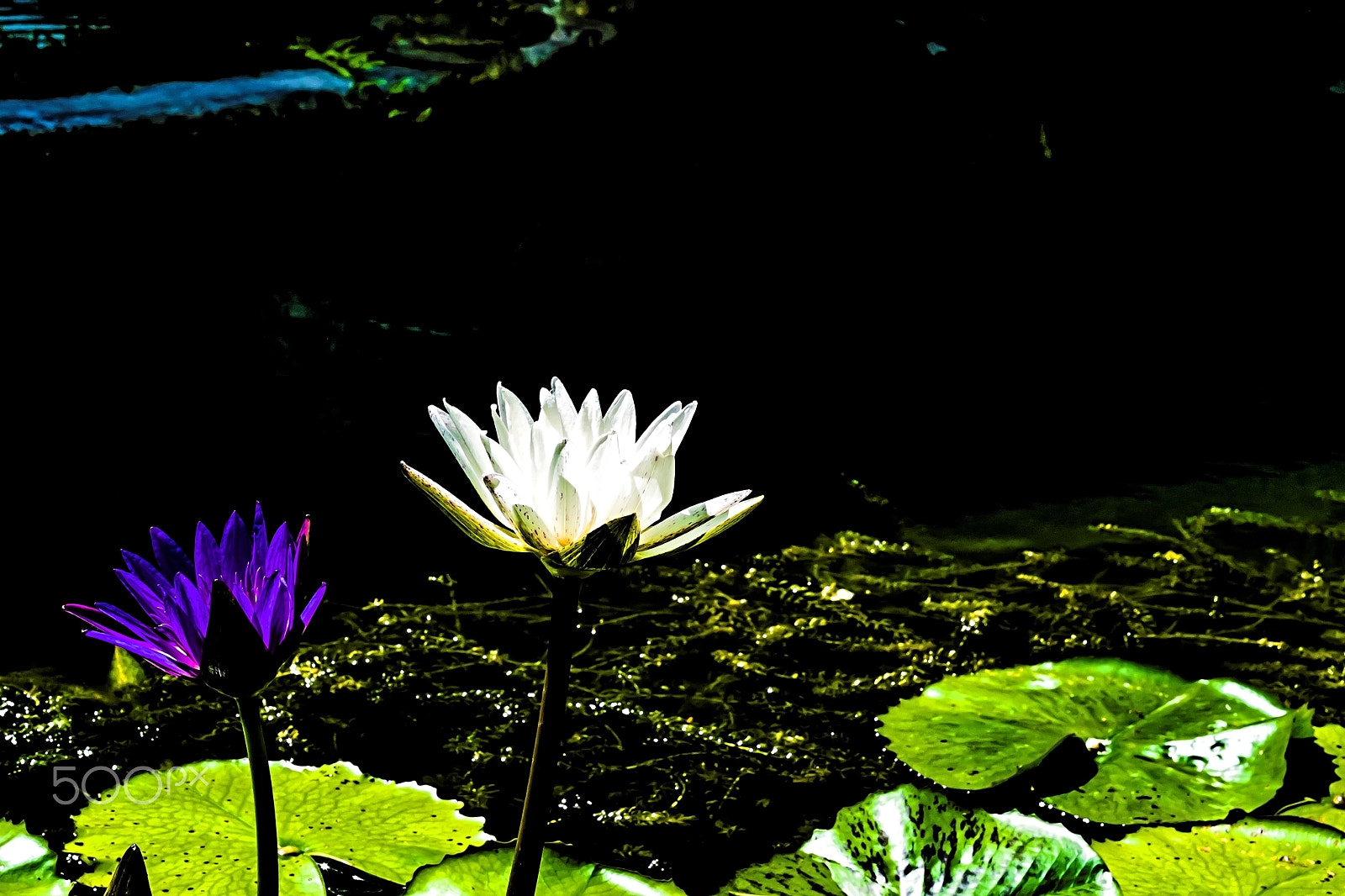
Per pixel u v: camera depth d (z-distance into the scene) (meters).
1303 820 1.53
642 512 0.95
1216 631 2.47
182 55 3.13
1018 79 4.26
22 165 2.57
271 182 2.88
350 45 3.29
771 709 2.07
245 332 2.83
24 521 2.47
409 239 3.07
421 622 2.36
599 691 2.12
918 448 3.57
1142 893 1.41
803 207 3.78
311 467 2.85
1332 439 3.78
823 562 2.84
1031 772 1.77
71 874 1.47
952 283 4.11
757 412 3.54
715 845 1.64
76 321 2.65
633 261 3.44
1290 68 4.73
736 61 3.69
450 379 3.06
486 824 1.66
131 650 0.87
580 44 3.40
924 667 2.27
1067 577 2.79
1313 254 4.78
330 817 1.52
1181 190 4.56
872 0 4.01
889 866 1.44
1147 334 4.42
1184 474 3.50
